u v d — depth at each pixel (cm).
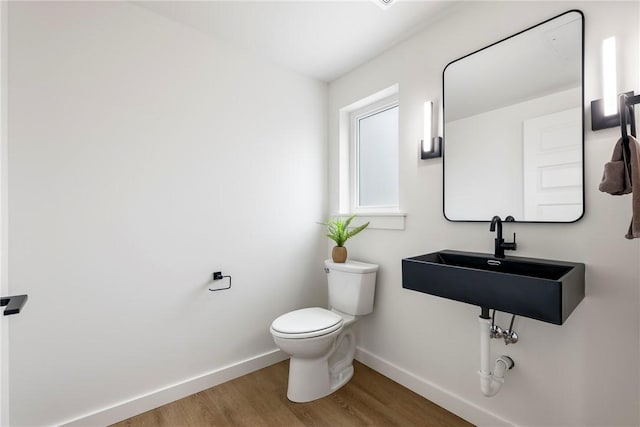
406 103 186
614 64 109
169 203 170
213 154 187
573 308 104
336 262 211
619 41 110
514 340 132
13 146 128
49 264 136
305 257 234
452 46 162
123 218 156
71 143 141
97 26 148
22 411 131
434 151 167
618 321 110
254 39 189
